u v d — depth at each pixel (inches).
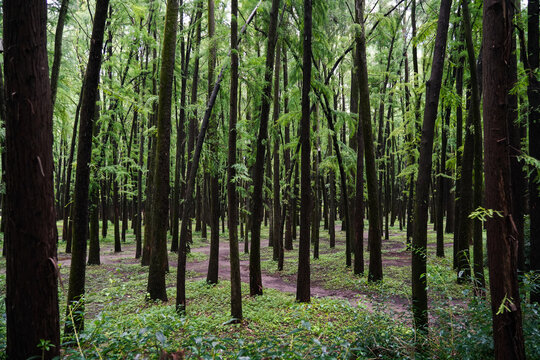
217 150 373.4
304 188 299.3
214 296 325.7
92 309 278.5
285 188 650.2
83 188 206.7
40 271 104.3
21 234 102.2
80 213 205.8
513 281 100.5
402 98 684.1
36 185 103.0
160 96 312.8
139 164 664.4
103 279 410.0
